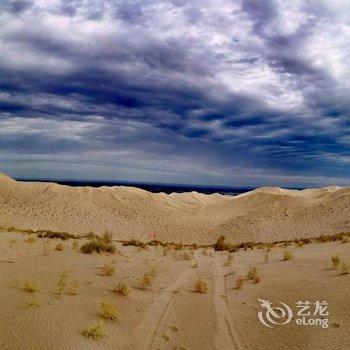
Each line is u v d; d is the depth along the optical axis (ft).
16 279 36.06
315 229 193.36
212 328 29.78
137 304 34.63
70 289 34.19
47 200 231.71
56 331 24.39
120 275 46.75
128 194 286.87
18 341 22.08
